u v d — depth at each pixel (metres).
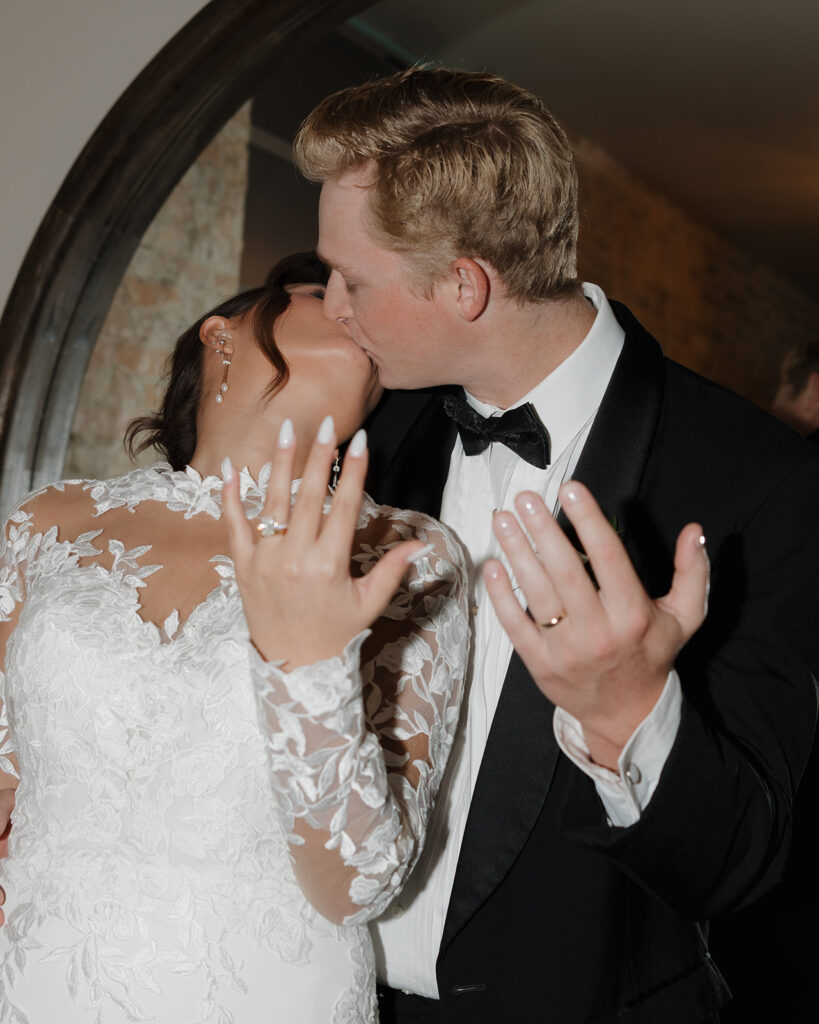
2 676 1.45
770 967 2.96
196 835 1.21
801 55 5.37
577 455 1.60
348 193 1.43
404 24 5.17
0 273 3.21
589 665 1.00
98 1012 1.18
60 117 3.15
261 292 1.52
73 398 3.27
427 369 1.55
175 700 1.22
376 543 1.37
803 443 1.52
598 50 5.45
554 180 1.45
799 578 1.41
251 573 1.00
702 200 7.18
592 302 1.68
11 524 1.46
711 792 1.15
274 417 1.45
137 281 3.74
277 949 1.21
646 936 1.46
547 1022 1.41
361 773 1.05
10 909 1.28
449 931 1.42
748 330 8.09
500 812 1.43
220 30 2.90
